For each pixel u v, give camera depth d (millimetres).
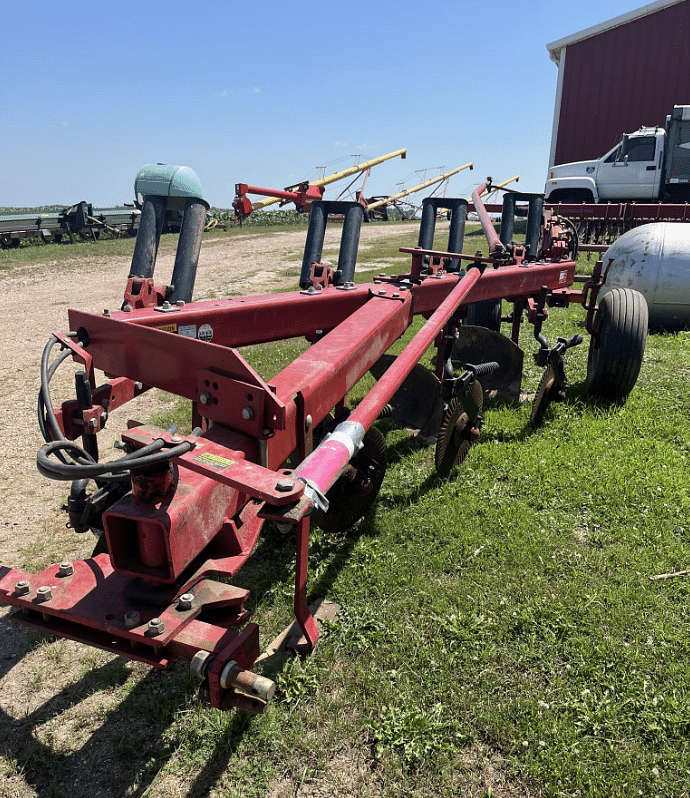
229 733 2369
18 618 1965
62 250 22328
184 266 3449
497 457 4570
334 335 3119
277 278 15750
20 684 2660
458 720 2441
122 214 27438
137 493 1781
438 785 2201
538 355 5086
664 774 2230
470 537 3602
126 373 2521
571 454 4594
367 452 3586
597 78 24250
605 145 24562
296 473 1973
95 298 13367
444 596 3141
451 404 4008
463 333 6023
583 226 18422
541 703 2494
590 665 2664
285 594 3152
